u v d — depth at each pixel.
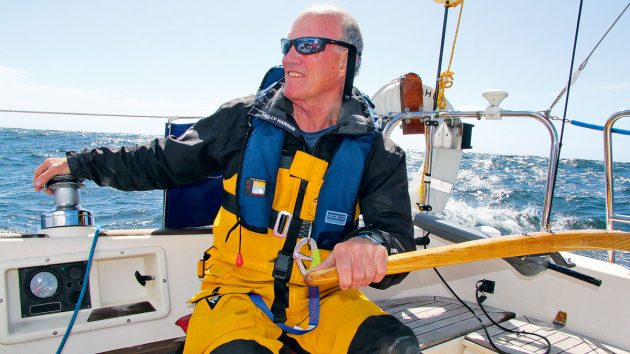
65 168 1.63
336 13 1.51
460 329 1.91
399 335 1.19
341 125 1.49
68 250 1.67
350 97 1.58
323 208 1.46
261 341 1.15
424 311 2.14
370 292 2.32
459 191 13.66
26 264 1.58
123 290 1.85
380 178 1.51
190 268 1.92
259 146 1.46
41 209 6.93
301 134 1.48
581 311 2.03
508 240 1.25
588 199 12.89
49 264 1.62
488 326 1.99
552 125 1.96
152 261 1.88
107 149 1.63
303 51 1.46
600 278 1.98
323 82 1.49
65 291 1.67
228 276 1.47
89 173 1.62
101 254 1.73
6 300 1.54
